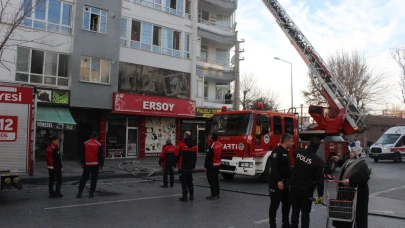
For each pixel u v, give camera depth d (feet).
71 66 67.46
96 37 70.90
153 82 81.35
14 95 29.68
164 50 84.33
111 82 72.79
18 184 29.71
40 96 62.54
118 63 74.18
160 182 44.50
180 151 31.65
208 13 103.40
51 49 65.67
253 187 40.11
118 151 77.41
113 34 73.46
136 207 28.22
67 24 67.97
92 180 32.48
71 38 68.03
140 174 51.31
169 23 85.25
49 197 32.12
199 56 93.71
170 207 28.43
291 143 22.03
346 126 61.36
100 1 71.72
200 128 93.61
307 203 19.69
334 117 62.08
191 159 31.78
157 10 82.89
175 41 86.94
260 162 42.34
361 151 20.03
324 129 60.08
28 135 30.25
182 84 87.30
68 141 70.08
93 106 69.92
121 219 24.00
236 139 41.60
